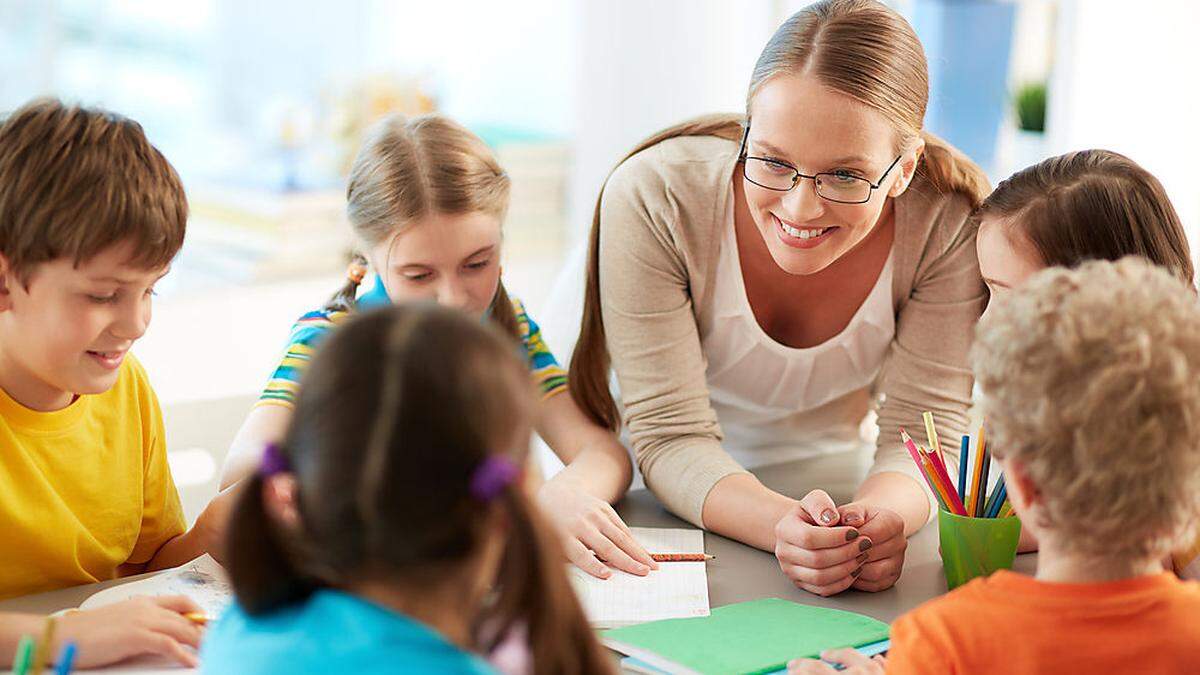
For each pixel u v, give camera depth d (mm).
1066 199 1238
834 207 1261
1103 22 2070
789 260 1316
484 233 1484
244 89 2971
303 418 750
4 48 2664
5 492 1193
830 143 1223
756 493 1381
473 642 774
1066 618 859
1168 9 2004
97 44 2785
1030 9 2408
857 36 1234
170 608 1086
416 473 718
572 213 3016
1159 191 1254
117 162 1130
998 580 901
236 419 1681
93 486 1279
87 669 1029
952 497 1244
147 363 2553
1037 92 2426
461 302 1487
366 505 718
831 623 1150
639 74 2869
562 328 1835
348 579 755
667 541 1366
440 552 730
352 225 1528
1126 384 833
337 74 3020
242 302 2682
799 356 1530
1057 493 861
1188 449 848
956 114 2525
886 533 1267
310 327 1518
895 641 917
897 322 1525
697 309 1530
